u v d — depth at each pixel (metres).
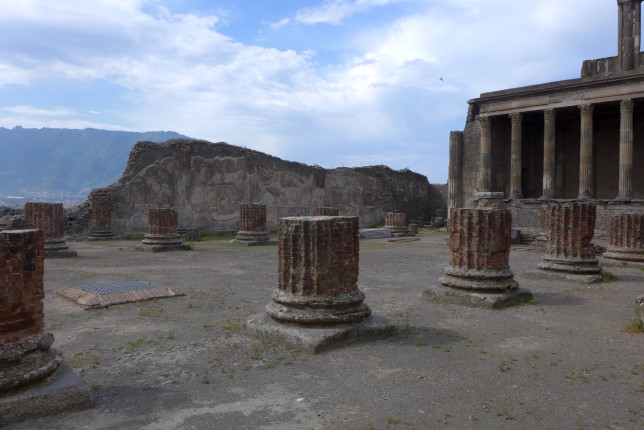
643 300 7.96
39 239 4.77
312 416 4.42
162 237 19.73
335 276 6.89
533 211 31.80
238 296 10.16
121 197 25.89
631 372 5.66
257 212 23.02
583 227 12.44
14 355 4.42
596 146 35.72
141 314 8.45
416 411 4.54
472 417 4.42
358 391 5.02
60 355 5.00
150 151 27.02
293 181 34.06
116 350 6.40
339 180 37.47
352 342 6.63
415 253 19.75
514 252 20.88
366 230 29.23
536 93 32.22
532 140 38.53
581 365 5.91
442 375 5.51
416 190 45.25
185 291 10.67
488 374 5.56
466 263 9.72
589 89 30.17
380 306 9.29
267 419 4.36
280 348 6.43
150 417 4.40
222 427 4.20
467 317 8.40
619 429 4.22
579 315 8.61
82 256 17.52
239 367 5.73
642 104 32.78
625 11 30.20
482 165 34.94
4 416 4.22
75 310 8.77
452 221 9.98
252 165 31.20
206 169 29.12
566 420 4.38
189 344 6.66
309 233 6.80
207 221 29.16
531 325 7.88
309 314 6.66
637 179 33.78
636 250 15.19
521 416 4.46
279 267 7.11
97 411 4.53
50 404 4.43
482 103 35.09
